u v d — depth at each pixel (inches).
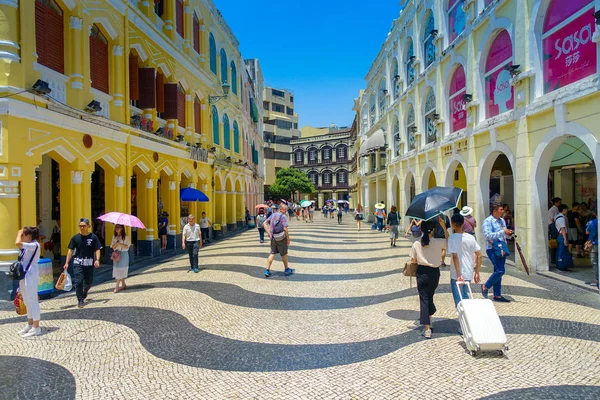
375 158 1298.0
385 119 1064.2
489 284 293.9
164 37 594.9
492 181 697.6
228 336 238.1
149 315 281.3
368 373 184.4
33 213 340.8
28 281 240.7
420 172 749.3
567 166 508.7
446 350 208.5
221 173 927.0
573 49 343.0
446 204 230.1
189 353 212.7
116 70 477.4
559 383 169.8
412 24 785.6
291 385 174.2
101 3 438.3
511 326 240.8
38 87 335.3
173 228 652.7
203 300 320.2
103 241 548.7
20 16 331.6
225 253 588.4
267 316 276.8
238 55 1109.1
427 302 226.2
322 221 1462.8
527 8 394.0
